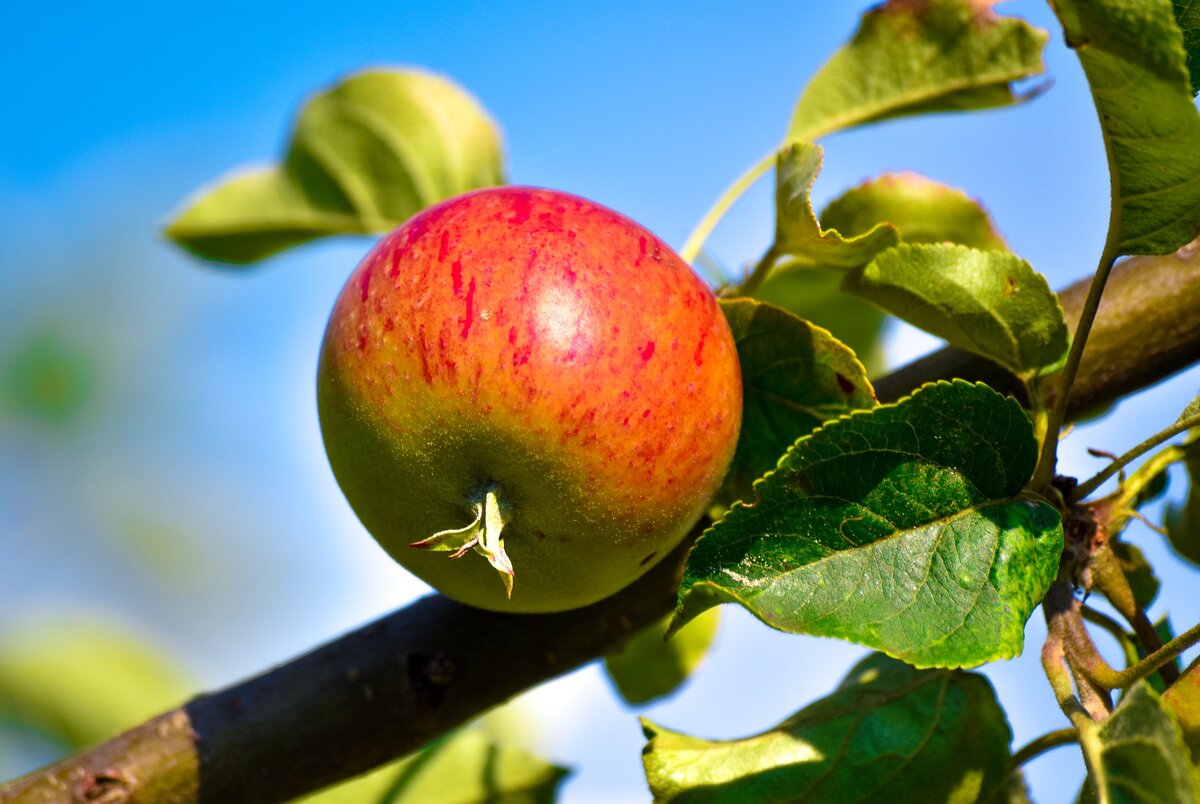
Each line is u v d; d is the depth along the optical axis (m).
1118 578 0.53
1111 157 0.50
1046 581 0.50
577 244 0.51
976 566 0.50
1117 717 0.48
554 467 0.51
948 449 0.51
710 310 0.52
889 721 0.54
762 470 0.55
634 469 0.51
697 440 0.52
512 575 0.51
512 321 0.51
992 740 0.54
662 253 0.52
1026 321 0.53
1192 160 0.50
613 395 0.51
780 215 0.55
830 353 0.53
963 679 0.54
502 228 0.52
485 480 0.51
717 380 0.52
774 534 0.50
